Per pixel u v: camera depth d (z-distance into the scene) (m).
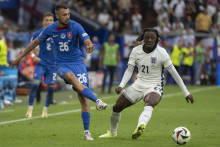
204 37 73.44
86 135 23.59
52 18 33.53
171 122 32.12
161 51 23.27
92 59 68.19
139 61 23.53
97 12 79.62
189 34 73.06
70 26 22.89
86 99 23.34
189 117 35.12
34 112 38.75
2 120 33.03
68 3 75.31
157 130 28.06
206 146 21.58
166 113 37.84
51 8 73.25
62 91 62.88
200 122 32.12
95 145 21.72
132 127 29.44
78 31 22.78
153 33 22.59
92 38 71.75
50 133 26.39
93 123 31.20
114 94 58.38
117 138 24.34
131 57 23.78
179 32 73.00
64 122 31.91
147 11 85.44
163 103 46.56
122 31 80.56
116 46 60.16
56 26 23.09
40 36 23.50
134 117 34.78
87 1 81.50
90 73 67.00
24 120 33.09
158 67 23.45
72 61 23.27
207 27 76.81
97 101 21.00
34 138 24.34
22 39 64.56
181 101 48.75
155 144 22.19
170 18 82.75
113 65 59.88
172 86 70.44
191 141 23.17
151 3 85.38
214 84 73.31
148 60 23.33
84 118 23.36
